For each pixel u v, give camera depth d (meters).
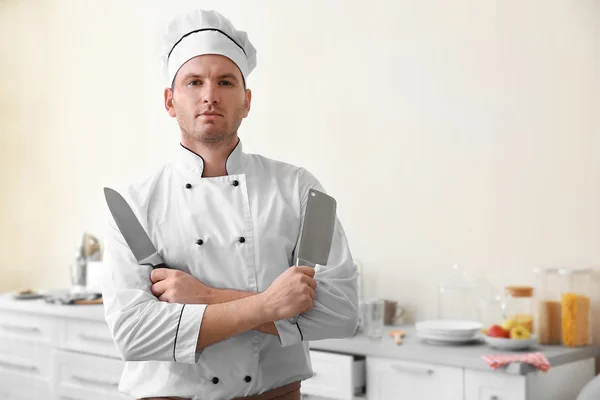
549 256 2.72
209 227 1.58
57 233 4.67
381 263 3.22
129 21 4.27
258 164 1.71
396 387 2.53
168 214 1.61
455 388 2.38
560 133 2.70
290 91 3.54
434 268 3.04
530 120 2.78
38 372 3.64
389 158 3.19
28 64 4.87
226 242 1.57
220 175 1.65
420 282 3.09
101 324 3.33
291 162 3.53
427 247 3.07
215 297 1.52
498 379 2.28
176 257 1.58
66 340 3.50
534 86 2.77
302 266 1.51
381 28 3.21
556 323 2.57
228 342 1.52
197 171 1.64
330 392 2.67
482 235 2.90
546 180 2.73
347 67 3.33
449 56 3.00
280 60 3.57
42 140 4.77
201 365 1.51
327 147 3.40
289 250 1.62
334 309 1.56
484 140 2.90
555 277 2.59
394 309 3.06
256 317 1.46
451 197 3.00
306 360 1.63
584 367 2.51
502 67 2.85
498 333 2.51
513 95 2.82
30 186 4.84
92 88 4.48
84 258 4.07
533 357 2.27
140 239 1.56
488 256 2.88
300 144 3.50
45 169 4.75
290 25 3.53
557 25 2.71
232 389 1.52
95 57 4.46
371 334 2.73
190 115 1.60
